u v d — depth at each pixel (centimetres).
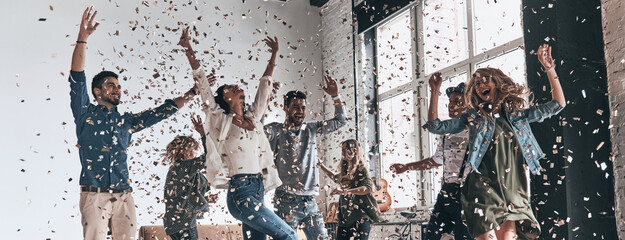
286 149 390
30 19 664
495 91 268
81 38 322
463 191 264
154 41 710
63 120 659
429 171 612
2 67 644
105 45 686
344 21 763
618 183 353
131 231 324
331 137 773
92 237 309
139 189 654
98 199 313
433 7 629
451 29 601
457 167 314
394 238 601
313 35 812
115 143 324
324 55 808
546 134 362
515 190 262
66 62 671
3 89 640
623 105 351
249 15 776
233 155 293
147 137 668
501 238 261
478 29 503
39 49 662
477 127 264
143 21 710
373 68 739
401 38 692
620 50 355
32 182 632
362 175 404
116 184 320
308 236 395
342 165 416
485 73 272
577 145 354
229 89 308
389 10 689
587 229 348
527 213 257
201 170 407
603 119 364
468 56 571
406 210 634
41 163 640
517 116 274
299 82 789
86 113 321
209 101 301
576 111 357
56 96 661
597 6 373
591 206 352
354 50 743
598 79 366
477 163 260
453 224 314
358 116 730
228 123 297
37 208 629
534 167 273
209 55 738
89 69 673
